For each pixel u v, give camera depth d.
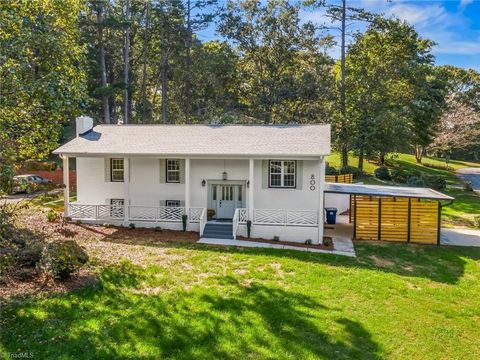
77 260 10.41
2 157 8.59
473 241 17.56
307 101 35.78
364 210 17.67
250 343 7.50
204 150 17.45
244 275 11.67
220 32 36.81
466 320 9.22
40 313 8.09
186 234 17.27
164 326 7.95
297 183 17.98
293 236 16.95
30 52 12.49
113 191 19.53
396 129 33.06
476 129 45.84
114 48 40.22
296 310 9.15
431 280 12.20
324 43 35.28
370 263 13.91
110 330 7.61
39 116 12.61
